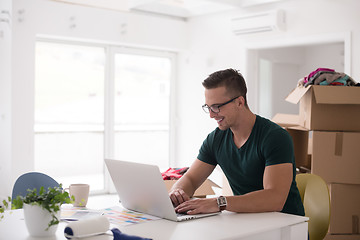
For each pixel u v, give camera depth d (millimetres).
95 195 5352
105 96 5465
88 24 4984
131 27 5355
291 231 1597
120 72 5629
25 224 1568
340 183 3104
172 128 6148
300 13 4703
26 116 4602
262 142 1873
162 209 1666
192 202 1741
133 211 1814
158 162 6055
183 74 6066
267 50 6293
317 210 2078
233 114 1900
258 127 1922
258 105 5402
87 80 5328
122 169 1764
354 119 3133
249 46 5199
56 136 5125
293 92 3311
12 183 4516
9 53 4191
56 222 1431
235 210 1730
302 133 3369
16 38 4488
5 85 4172
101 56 5426
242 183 2014
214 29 5617
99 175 5477
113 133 5539
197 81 5859
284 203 1809
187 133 6012
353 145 3033
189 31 5945
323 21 4512
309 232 2107
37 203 1412
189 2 5648
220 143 2051
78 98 5266
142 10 5477
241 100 1908
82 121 5312
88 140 5371
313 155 3066
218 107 1894
